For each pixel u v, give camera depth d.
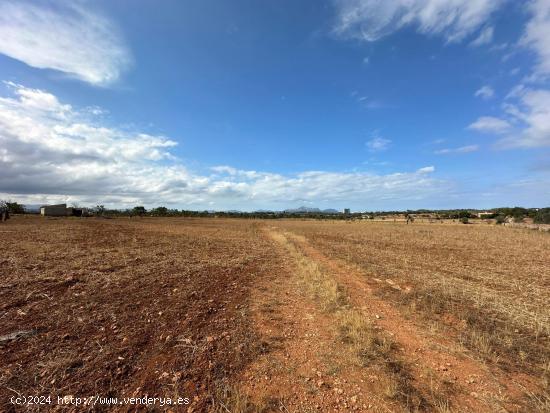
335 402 3.74
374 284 9.86
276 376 4.26
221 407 3.55
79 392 3.70
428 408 3.67
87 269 10.41
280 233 33.00
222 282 9.70
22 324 5.66
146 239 21.22
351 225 54.66
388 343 5.37
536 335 5.77
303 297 8.24
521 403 3.79
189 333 5.55
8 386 3.75
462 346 5.28
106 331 5.48
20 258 11.95
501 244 22.53
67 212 79.50
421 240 25.44
